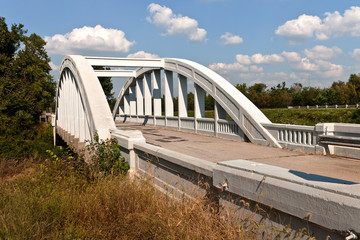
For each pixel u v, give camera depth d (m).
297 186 2.75
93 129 9.68
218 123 15.45
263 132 11.76
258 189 3.19
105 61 19.20
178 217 3.96
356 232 2.20
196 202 4.23
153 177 5.96
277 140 11.26
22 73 34.78
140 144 6.93
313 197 2.56
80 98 13.57
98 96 10.63
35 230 4.16
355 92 58.09
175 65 19.27
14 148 18.52
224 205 3.73
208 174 4.21
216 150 10.64
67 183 6.87
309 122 29.31
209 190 4.31
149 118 24.94
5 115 25.16
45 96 40.72
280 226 2.99
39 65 50.00
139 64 20.08
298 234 2.75
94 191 5.59
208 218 3.79
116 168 7.50
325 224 2.45
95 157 8.12
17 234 3.96
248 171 3.40
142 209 4.75
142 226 4.13
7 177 12.62
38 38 55.91
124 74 25.72
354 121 26.58
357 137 8.16
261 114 12.67
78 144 13.41
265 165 3.63
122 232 4.18
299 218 2.73
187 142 13.20
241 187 3.45
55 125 25.62
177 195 5.19
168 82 21.47
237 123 13.38
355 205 2.22
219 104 14.94
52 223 4.39
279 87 93.75
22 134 24.02
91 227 4.33
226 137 14.59
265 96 73.38
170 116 20.92
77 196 5.54
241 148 11.10
